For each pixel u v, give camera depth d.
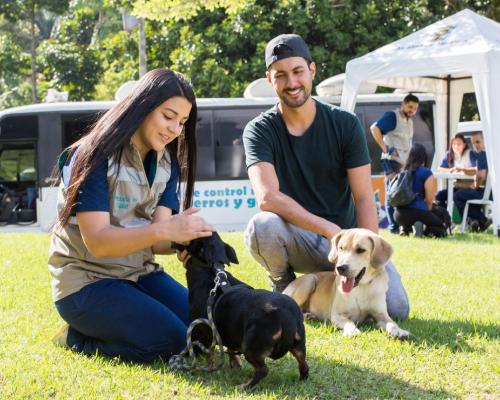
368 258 5.07
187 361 4.31
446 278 7.42
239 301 3.84
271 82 5.48
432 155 16.31
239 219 15.74
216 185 15.66
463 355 4.39
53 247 4.41
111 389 3.78
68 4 31.03
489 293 6.55
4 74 32.47
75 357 4.36
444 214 12.24
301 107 5.46
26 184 15.71
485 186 13.20
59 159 4.30
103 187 4.11
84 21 33.28
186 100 4.10
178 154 4.56
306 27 21.77
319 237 5.70
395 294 5.39
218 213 15.67
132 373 4.03
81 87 29.80
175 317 4.38
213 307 3.98
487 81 11.62
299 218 5.38
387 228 15.05
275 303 3.71
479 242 11.16
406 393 3.74
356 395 3.73
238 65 21.62
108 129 4.05
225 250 4.17
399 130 13.62
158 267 4.82
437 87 16.62
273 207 5.45
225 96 21.56
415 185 12.13
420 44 12.73
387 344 4.64
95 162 4.02
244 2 17.97
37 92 32.38
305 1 22.11
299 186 5.65
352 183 5.60
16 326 5.19
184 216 4.07
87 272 4.34
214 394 3.73
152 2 16.77
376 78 12.73
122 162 4.21
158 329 4.27
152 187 4.38
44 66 30.39
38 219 15.19
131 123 4.05
